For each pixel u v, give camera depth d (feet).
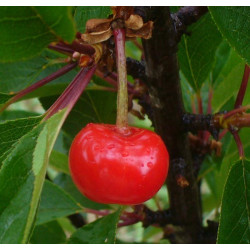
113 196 0.45
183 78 0.80
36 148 0.41
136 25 0.46
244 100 0.69
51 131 0.41
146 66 0.55
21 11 0.41
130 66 0.57
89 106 0.69
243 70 0.66
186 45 0.67
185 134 0.61
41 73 0.67
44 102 0.66
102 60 0.49
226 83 0.69
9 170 0.41
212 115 0.59
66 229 0.93
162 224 0.70
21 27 0.42
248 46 0.48
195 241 0.71
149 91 0.58
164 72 0.54
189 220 0.69
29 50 0.43
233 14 0.48
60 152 0.75
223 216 0.51
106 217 0.62
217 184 0.77
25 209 0.40
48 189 0.73
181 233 0.71
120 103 0.46
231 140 0.75
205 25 0.65
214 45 0.67
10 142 0.48
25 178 0.41
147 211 0.70
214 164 0.77
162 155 0.47
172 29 0.51
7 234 0.39
